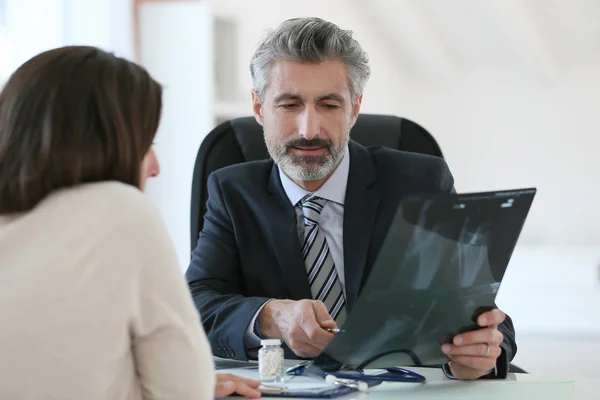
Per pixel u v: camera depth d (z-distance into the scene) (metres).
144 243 1.22
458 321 1.54
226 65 4.86
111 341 1.19
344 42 1.93
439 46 8.95
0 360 1.15
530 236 9.40
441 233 1.38
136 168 1.30
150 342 1.25
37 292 1.16
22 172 1.21
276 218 1.98
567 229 9.32
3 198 1.23
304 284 1.93
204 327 1.82
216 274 2.00
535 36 8.21
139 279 1.22
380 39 8.66
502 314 1.59
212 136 2.30
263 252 2.00
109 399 1.20
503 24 8.08
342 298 1.93
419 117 9.73
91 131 1.24
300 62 1.90
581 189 9.26
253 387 1.46
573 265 7.46
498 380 1.63
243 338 1.73
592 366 4.73
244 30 5.89
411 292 1.41
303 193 1.99
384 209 2.00
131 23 4.13
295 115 1.93
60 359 1.16
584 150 9.21
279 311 1.69
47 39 3.80
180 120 4.25
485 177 9.60
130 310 1.20
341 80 1.92
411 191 2.03
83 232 1.19
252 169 2.10
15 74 1.25
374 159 2.10
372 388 1.54
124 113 1.26
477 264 1.47
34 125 1.22
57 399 1.16
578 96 9.18
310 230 1.98
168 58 4.26
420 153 2.25
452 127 9.66
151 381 1.25
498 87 9.45
